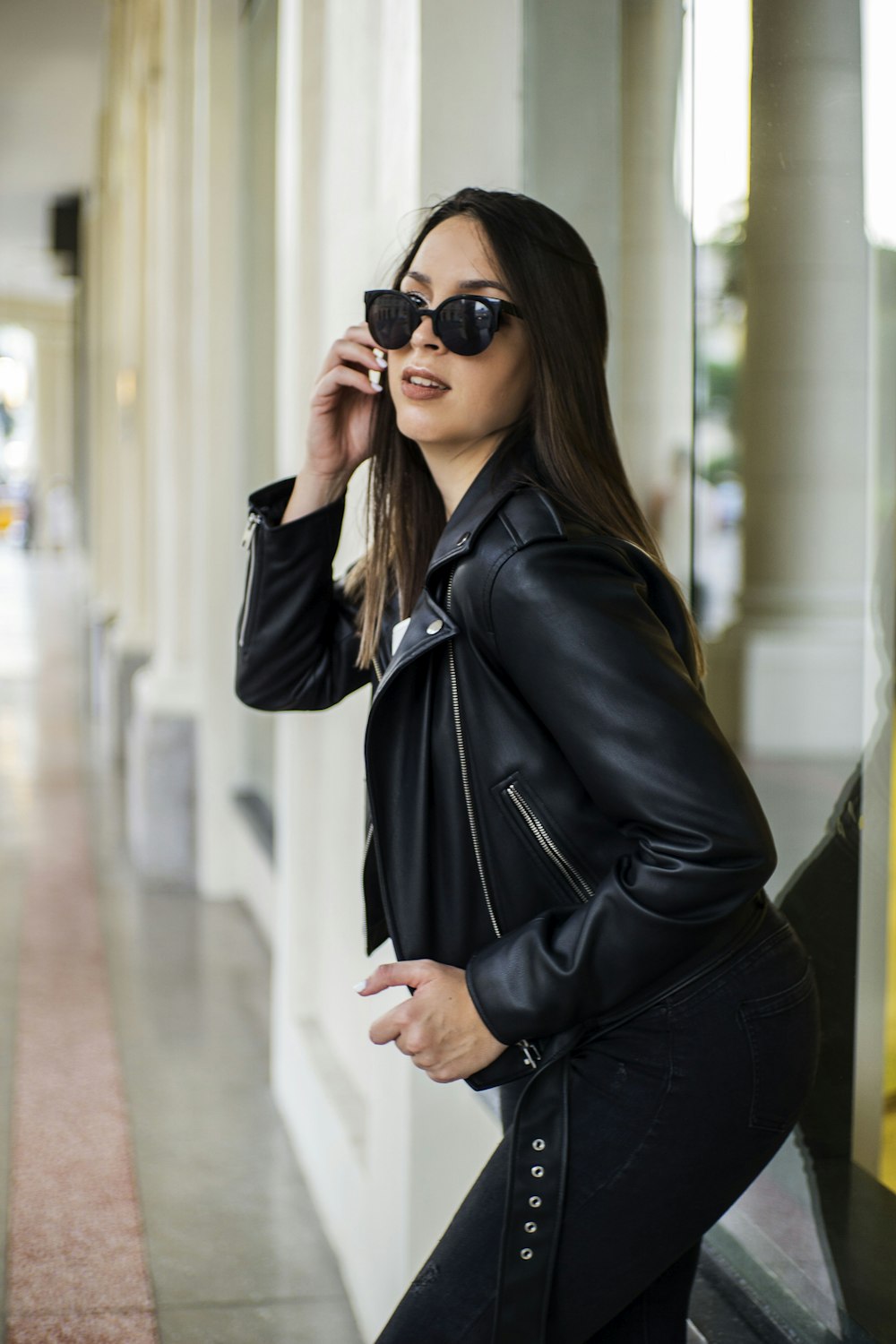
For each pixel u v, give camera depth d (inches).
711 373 147.2
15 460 1775.3
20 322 1322.6
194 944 210.4
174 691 245.1
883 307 86.7
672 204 110.8
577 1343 58.1
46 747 381.4
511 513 58.0
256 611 79.4
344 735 132.5
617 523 62.2
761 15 94.0
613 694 52.6
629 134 108.2
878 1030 78.0
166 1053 166.7
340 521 80.1
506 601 55.6
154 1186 132.3
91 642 449.4
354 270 121.0
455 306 62.7
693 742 51.9
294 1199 130.6
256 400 226.8
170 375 249.3
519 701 58.2
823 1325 79.5
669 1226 56.9
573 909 57.2
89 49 473.4
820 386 139.8
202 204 231.5
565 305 63.6
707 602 161.0
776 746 125.0
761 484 153.9
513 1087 62.9
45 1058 164.2
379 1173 105.7
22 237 877.8
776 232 97.8
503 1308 56.3
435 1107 99.0
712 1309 83.8
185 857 242.5
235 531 236.7
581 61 105.7
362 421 77.8
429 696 60.6
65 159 641.0
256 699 81.6
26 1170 134.9
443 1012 55.7
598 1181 56.1
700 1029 55.9
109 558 466.9
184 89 249.3
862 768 81.0
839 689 95.7
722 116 100.8
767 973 57.1
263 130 217.9
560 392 62.7
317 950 145.9
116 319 464.1
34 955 203.3
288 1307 111.3
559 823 57.4
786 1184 83.9
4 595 951.0
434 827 61.6
